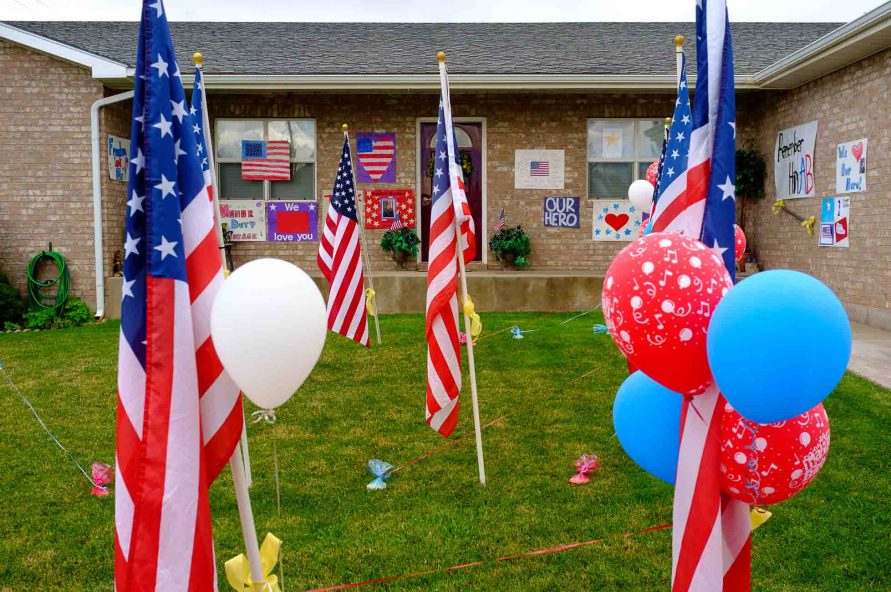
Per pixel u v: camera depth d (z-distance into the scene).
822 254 9.93
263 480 4.57
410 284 10.91
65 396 6.43
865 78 8.89
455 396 4.48
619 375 6.91
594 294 10.91
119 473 2.24
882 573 3.27
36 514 4.06
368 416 5.88
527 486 4.39
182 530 2.21
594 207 12.00
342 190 7.50
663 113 11.88
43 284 10.75
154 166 2.23
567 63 11.74
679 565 2.30
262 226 12.02
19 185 10.82
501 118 11.91
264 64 11.54
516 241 11.70
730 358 1.91
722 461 2.22
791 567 3.34
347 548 3.63
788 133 10.77
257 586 2.45
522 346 8.21
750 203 12.02
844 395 5.77
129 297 2.25
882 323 8.63
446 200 4.45
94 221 10.80
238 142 11.96
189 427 2.24
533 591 3.20
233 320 2.12
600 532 3.75
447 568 3.40
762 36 13.70
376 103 11.88
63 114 10.74
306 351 2.19
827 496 4.04
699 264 2.06
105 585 3.29
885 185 8.55
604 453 4.93
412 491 4.36
